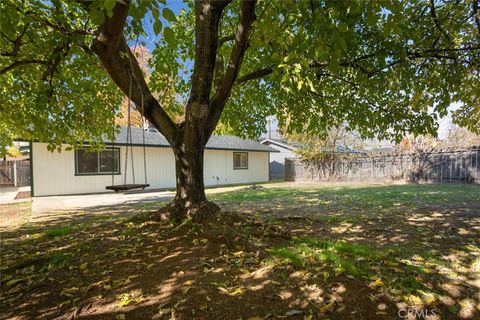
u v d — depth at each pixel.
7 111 5.05
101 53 3.35
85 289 2.47
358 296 2.29
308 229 4.59
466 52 4.72
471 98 5.32
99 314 2.13
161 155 15.20
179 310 2.14
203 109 4.02
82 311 2.17
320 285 2.43
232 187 15.16
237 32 3.76
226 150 18.14
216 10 3.72
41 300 2.35
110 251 3.28
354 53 4.62
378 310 2.14
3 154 6.95
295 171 20.02
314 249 3.38
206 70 3.92
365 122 5.99
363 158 17.00
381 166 16.30
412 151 15.21
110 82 5.80
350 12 2.70
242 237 3.36
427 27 4.71
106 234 3.96
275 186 15.00
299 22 3.37
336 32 2.63
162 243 3.44
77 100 5.58
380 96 5.69
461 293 2.44
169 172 15.53
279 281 2.51
